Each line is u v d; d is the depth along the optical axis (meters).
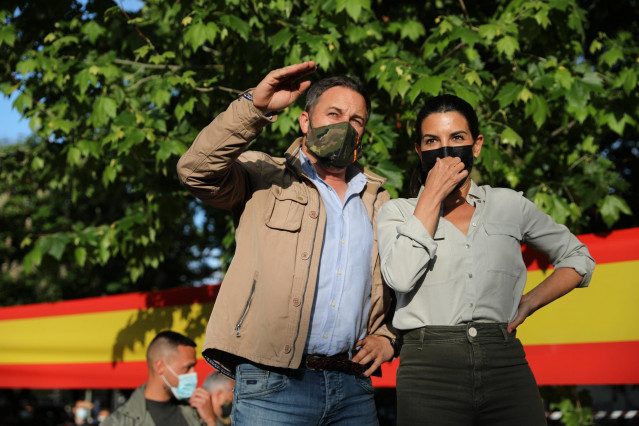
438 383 2.33
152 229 5.65
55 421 16.56
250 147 5.57
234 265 2.53
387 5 5.82
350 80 2.71
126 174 5.83
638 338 4.00
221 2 4.56
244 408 2.42
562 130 5.25
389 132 4.70
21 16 5.42
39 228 14.81
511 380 2.34
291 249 2.46
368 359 2.61
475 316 2.36
